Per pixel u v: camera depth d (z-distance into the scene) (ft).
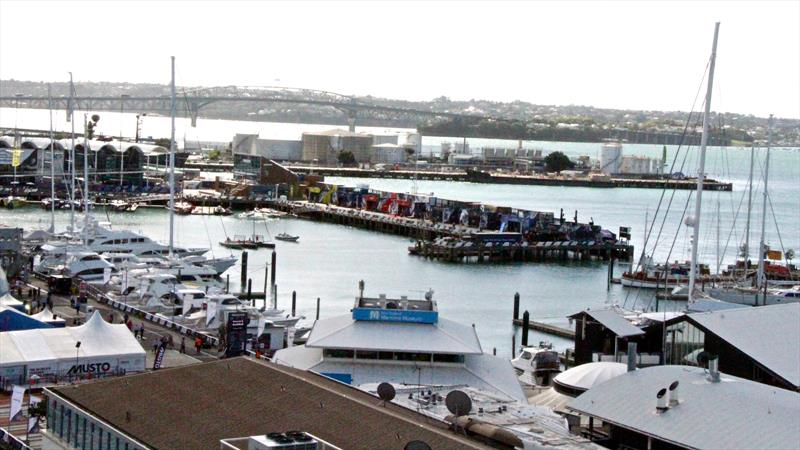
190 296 495.00
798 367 327.47
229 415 231.91
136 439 229.86
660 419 246.27
